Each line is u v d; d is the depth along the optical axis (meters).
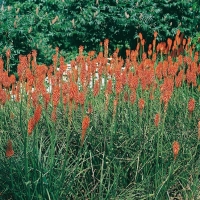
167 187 2.09
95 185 2.20
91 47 7.05
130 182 2.33
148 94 2.76
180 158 2.42
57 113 2.81
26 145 2.05
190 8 6.61
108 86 2.41
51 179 2.04
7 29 5.02
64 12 7.22
